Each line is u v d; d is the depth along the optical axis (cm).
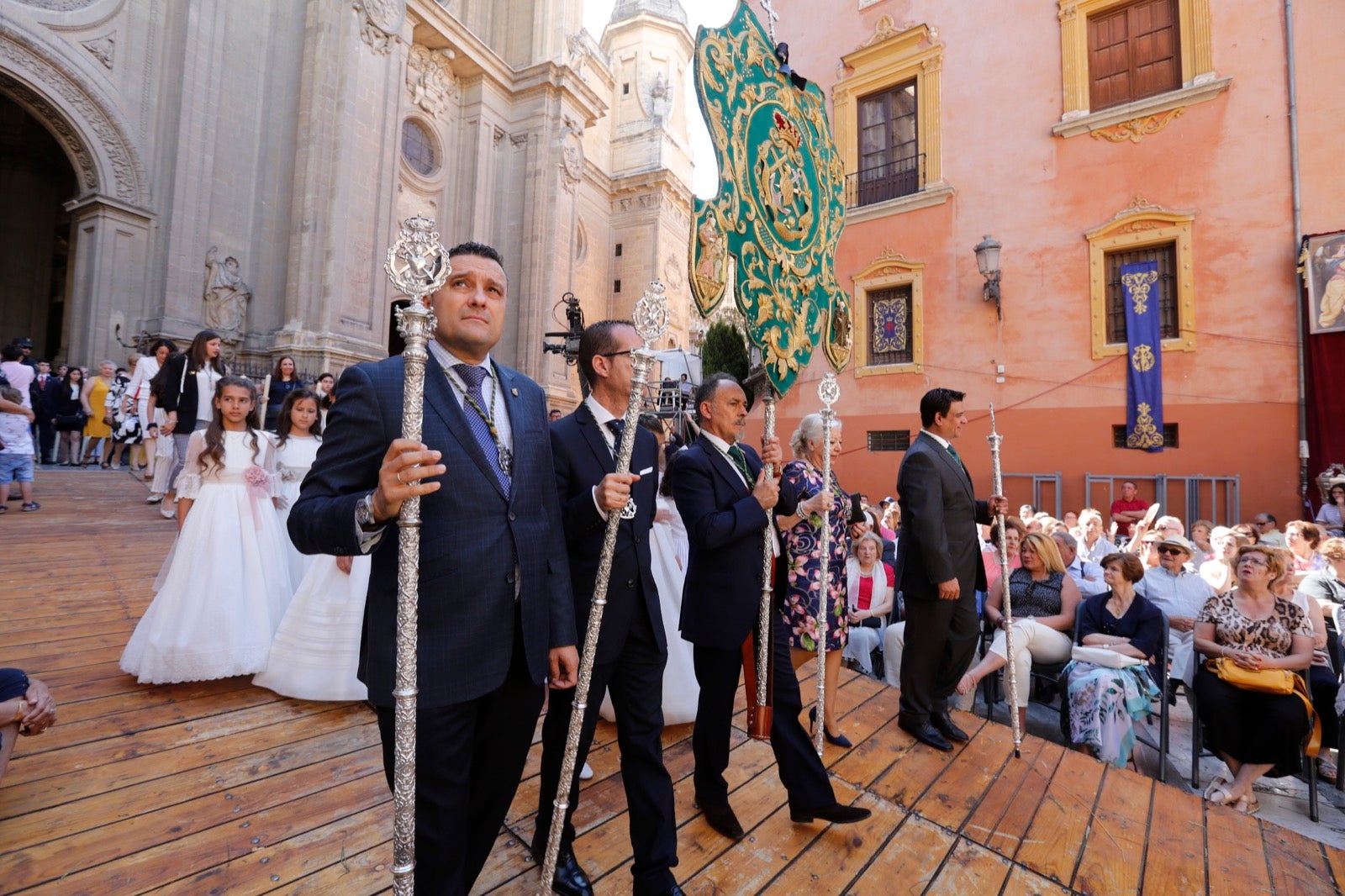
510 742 170
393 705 150
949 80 1061
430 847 148
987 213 1016
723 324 1534
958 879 229
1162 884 233
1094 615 441
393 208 1634
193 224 1364
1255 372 821
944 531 330
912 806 276
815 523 318
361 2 1555
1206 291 855
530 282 2109
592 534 213
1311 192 800
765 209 277
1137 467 889
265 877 194
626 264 2870
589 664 182
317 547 143
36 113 1242
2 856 191
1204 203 860
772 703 243
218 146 1421
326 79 1505
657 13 3092
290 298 1452
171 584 309
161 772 241
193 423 649
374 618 153
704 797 246
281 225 1495
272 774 247
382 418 154
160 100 1377
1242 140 840
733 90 268
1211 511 835
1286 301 806
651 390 1509
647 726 206
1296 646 373
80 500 710
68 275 1359
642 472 225
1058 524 693
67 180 1791
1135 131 908
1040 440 957
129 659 308
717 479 249
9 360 826
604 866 222
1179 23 891
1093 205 937
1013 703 338
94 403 1022
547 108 2172
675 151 3066
